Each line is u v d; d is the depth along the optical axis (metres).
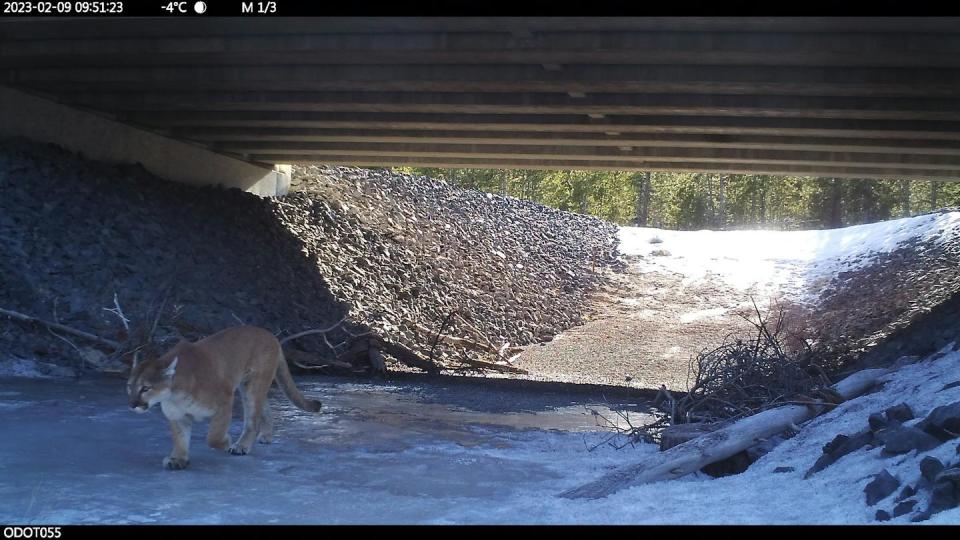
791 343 28.23
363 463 9.64
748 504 7.40
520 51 17.19
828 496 7.23
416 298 29.84
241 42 18.38
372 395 16.77
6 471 8.22
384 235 32.94
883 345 21.42
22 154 22.28
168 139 28.11
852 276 34.53
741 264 39.28
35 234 19.44
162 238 22.77
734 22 15.35
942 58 16.12
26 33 19.19
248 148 30.09
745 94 19.66
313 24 17.03
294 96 22.23
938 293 27.98
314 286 25.86
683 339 31.86
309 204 32.00
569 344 31.91
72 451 9.28
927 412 8.44
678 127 22.23
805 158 26.97
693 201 67.00
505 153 28.12
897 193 62.19
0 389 13.20
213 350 8.95
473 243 36.88
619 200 63.22
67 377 15.03
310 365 20.11
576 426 13.88
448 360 26.00
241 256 24.78
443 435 12.15
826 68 17.62
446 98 21.25
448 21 16.16
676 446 9.41
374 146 29.38
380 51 17.81
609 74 18.41
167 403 8.41
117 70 21.41
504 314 32.53
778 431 9.69
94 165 24.66
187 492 7.74
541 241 40.53
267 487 8.12
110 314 17.59
